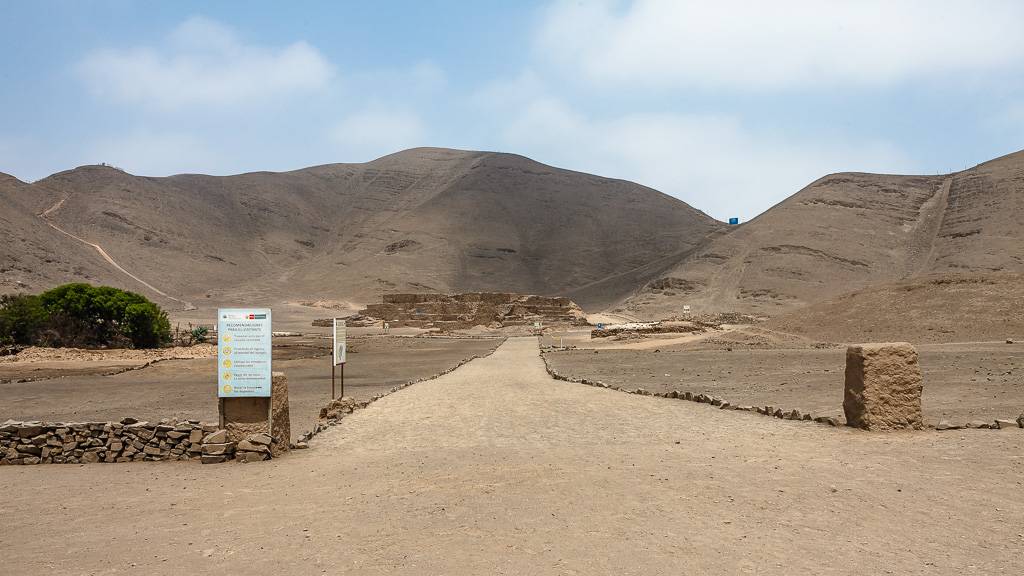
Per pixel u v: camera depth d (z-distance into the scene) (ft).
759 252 622.13
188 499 32.22
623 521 26.50
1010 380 75.82
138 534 26.53
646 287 629.10
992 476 31.94
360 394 91.81
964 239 575.38
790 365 111.75
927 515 26.32
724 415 56.44
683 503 28.84
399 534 25.55
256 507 30.35
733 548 23.13
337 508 29.66
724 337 179.73
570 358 153.58
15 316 195.62
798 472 34.04
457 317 407.64
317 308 571.69
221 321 41.96
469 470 36.78
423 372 132.57
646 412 59.82
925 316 164.76
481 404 69.26
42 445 42.14
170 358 173.58
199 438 42.57
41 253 547.08
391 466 38.78
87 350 183.73
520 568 21.75
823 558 22.03
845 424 47.65
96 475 38.34
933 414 53.78
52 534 26.78
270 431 42.19
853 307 183.21
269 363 41.96
